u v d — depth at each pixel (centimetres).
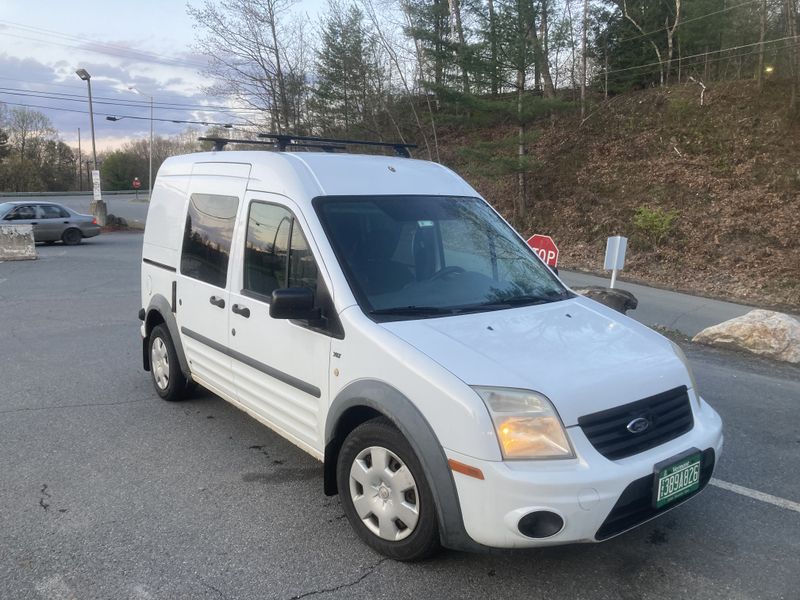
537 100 2259
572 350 329
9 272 1533
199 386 589
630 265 1852
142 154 10069
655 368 331
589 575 324
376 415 348
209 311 475
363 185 413
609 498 281
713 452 333
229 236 453
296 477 434
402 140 3045
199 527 366
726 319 1134
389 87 3102
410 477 314
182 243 521
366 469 338
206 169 508
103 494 405
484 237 432
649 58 2984
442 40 2397
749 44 2577
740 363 786
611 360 325
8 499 396
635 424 303
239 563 330
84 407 569
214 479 430
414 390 304
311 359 368
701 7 2738
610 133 2642
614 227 2147
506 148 2445
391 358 315
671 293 1491
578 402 292
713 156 2266
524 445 281
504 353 314
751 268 1664
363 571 324
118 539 352
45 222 2283
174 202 548
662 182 2247
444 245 410
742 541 361
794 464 473
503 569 328
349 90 3170
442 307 366
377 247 381
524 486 274
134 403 580
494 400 285
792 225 1789
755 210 1919
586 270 1856
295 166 408
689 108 2523
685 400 336
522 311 373
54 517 375
